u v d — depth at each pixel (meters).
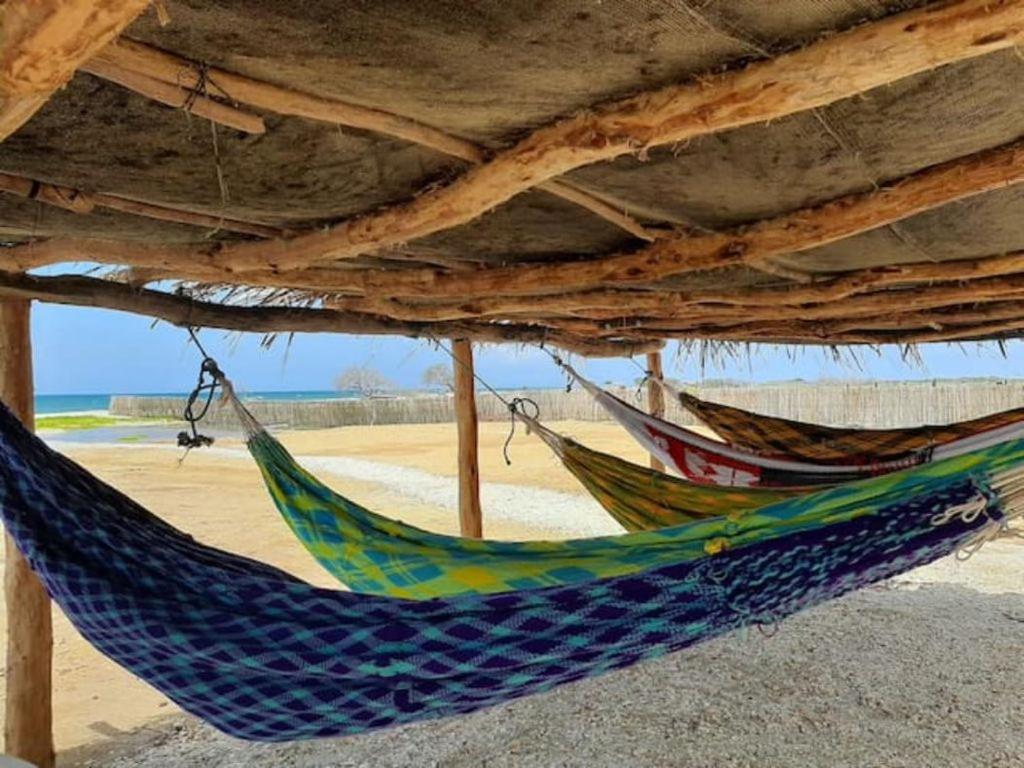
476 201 1.79
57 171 1.70
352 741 3.14
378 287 2.99
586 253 2.76
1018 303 3.96
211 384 2.63
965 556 1.90
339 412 25.22
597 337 4.93
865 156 1.79
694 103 1.35
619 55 1.26
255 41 1.19
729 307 3.80
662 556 1.96
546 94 1.41
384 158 1.73
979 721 3.09
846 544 1.86
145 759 3.05
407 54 1.24
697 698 3.41
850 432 4.33
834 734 3.03
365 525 2.53
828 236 2.18
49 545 1.56
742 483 3.89
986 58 1.32
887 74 1.22
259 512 8.48
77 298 2.70
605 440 14.85
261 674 1.60
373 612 1.67
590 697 3.47
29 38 0.80
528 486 10.26
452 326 4.20
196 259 2.44
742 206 2.17
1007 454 1.87
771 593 1.84
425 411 25.50
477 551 2.35
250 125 1.40
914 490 1.88
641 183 1.97
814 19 1.17
